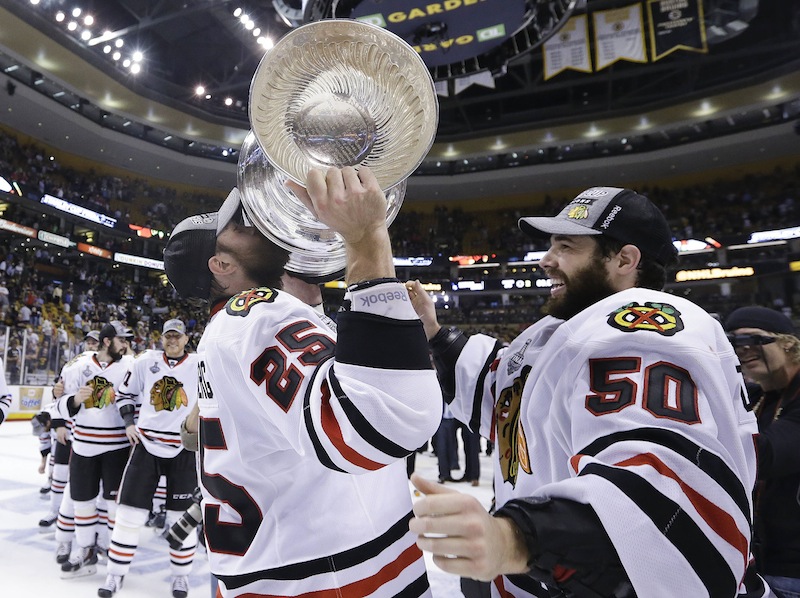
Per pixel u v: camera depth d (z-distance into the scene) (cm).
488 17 877
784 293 2292
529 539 64
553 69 1581
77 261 2508
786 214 2331
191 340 2119
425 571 120
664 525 68
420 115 82
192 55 2231
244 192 99
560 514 67
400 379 77
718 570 69
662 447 73
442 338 164
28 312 1628
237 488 109
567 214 129
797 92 2114
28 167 2216
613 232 121
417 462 945
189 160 2550
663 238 124
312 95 83
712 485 72
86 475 417
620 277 123
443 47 941
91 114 2222
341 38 79
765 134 2286
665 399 79
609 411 82
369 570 108
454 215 2962
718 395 83
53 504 508
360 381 77
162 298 2625
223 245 127
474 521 60
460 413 158
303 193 84
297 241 102
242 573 108
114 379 468
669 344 85
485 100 2412
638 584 66
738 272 2239
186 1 1897
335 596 104
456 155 2688
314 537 105
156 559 444
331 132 82
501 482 134
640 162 2550
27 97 2022
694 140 2405
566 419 96
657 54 1498
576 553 66
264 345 96
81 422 427
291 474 107
